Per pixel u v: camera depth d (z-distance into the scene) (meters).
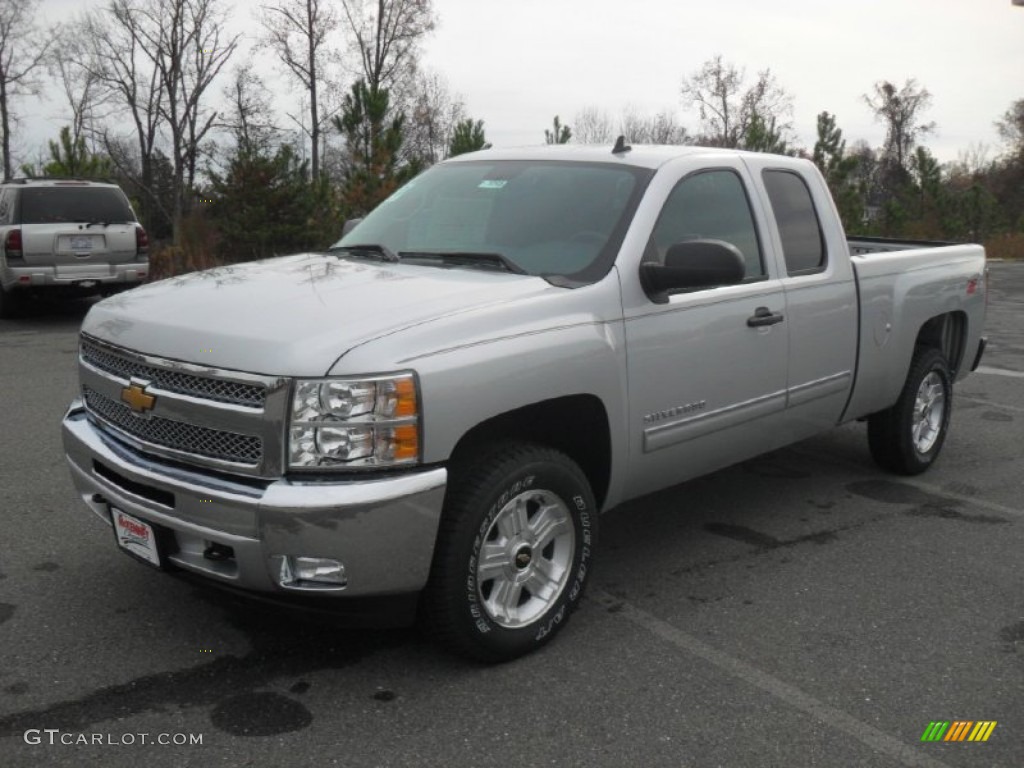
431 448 3.19
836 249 5.17
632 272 3.97
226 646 3.66
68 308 14.67
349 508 3.04
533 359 3.48
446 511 3.35
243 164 22.97
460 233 4.38
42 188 12.77
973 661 3.71
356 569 3.11
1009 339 12.48
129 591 4.13
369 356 3.12
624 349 3.88
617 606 4.15
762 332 4.57
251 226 22.55
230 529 3.14
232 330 3.29
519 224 4.27
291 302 3.51
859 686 3.50
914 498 5.75
